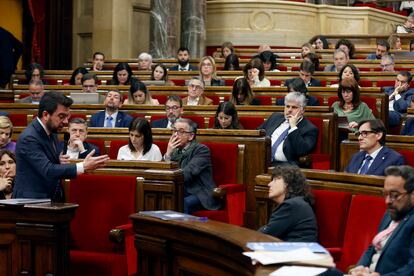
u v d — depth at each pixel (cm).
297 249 435
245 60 1502
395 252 486
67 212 578
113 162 708
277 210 577
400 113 1105
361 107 981
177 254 545
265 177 680
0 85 1560
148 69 1465
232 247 468
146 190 693
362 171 719
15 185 629
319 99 1085
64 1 1844
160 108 1026
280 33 1989
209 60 1238
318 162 895
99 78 1419
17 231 583
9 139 827
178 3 1845
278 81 1270
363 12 2097
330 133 949
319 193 624
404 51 1574
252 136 846
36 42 1775
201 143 852
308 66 1162
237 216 814
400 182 486
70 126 844
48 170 615
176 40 1822
